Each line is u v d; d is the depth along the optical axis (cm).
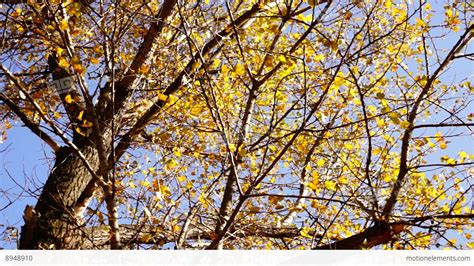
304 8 470
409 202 513
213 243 444
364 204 488
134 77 589
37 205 516
